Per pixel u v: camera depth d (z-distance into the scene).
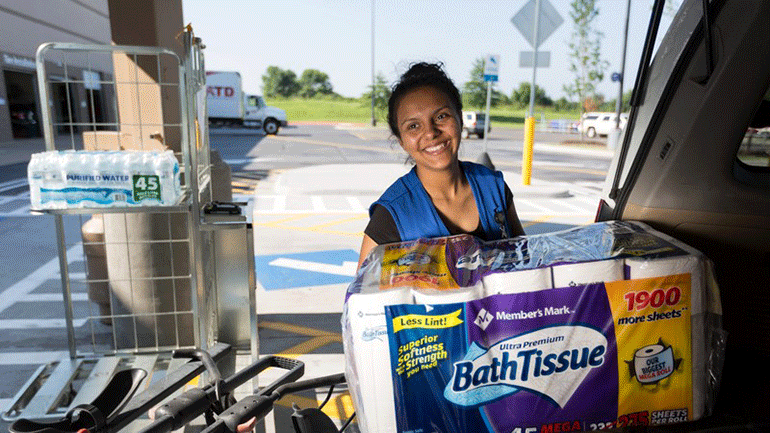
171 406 1.41
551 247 1.47
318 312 4.37
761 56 1.64
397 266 1.39
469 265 1.38
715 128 1.75
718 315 1.40
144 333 3.41
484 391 1.29
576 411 1.32
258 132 30.97
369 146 22.34
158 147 3.36
